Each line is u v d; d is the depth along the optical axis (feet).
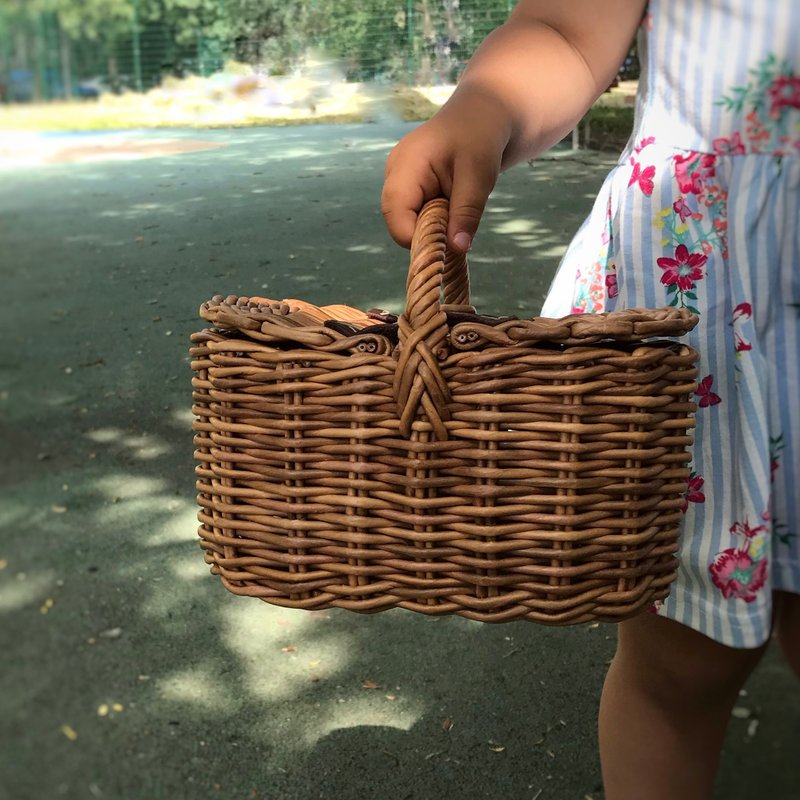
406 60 19.89
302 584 2.27
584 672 4.97
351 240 13.03
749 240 2.70
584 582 2.18
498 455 2.12
